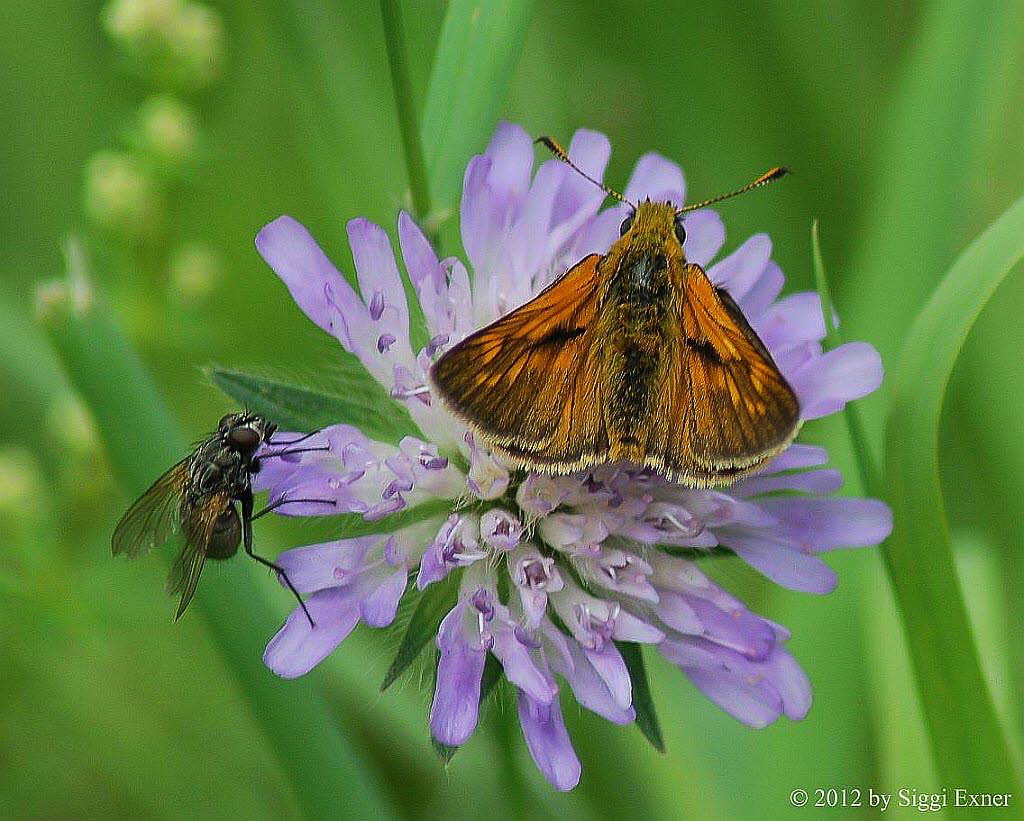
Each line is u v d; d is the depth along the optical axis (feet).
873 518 0.73
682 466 0.71
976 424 0.89
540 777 0.84
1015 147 0.90
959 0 0.83
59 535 0.87
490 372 0.70
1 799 0.87
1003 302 0.89
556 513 0.73
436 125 0.77
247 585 0.75
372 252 0.73
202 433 0.90
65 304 0.74
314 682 0.75
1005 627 0.81
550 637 0.72
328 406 0.73
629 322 0.71
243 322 0.92
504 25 0.77
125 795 0.88
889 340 0.82
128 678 0.88
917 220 0.83
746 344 0.70
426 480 0.73
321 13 0.89
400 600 0.73
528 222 0.75
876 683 0.79
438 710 0.71
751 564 0.73
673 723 0.84
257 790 0.87
